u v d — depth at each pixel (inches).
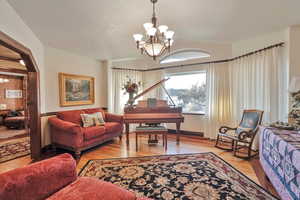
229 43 158.7
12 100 274.2
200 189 81.3
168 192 79.0
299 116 95.7
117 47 159.6
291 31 112.3
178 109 158.9
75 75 166.9
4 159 120.7
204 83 182.9
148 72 207.3
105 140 150.6
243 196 75.8
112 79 201.6
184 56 191.0
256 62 134.0
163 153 131.0
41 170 48.7
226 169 102.6
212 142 159.5
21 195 42.8
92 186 52.7
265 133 92.2
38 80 124.8
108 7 95.9
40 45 132.5
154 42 90.2
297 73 111.5
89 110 168.7
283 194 67.4
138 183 87.1
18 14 92.7
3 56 150.1
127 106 160.1
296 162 56.8
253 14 103.5
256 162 112.9
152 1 89.9
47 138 140.9
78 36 130.6
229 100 159.2
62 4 89.5
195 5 97.0
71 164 57.0
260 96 130.9
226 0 91.6
